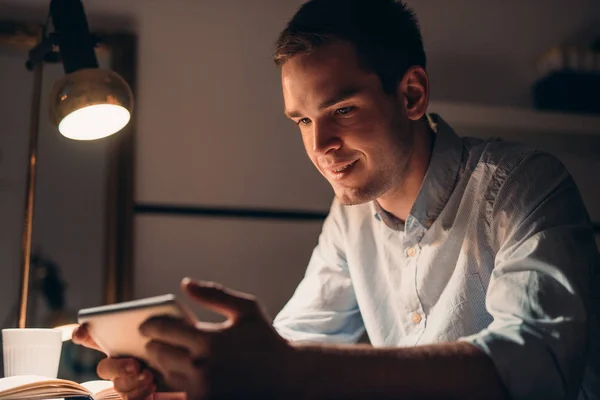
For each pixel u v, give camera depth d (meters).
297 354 0.81
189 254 2.39
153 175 2.41
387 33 1.19
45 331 1.21
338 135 1.15
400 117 1.21
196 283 0.79
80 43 1.32
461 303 1.26
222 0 2.57
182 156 2.44
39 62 1.51
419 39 1.28
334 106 1.14
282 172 2.51
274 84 2.56
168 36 2.51
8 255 2.17
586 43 2.85
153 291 2.34
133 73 2.42
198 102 2.49
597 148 2.77
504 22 2.79
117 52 2.41
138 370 0.98
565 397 0.91
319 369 0.81
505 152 1.24
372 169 1.18
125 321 0.85
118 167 2.32
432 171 1.28
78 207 2.26
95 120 1.36
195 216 2.42
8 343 1.20
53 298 2.18
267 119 2.53
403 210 1.34
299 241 2.49
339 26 1.14
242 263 2.43
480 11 2.78
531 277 0.98
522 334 0.90
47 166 2.25
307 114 1.16
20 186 2.23
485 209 1.23
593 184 2.75
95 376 2.12
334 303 1.53
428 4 2.74
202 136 2.47
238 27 2.57
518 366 0.87
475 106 2.62
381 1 1.23
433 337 1.29
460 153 1.29
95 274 2.24
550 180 1.14
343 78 1.13
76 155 2.29
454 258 1.29
